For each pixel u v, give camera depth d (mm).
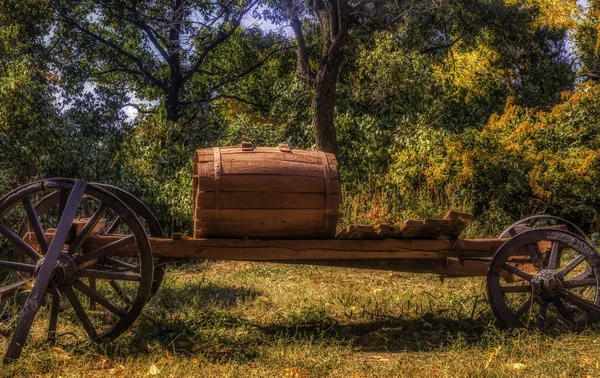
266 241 5559
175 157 14641
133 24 23016
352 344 5586
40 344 5086
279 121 19203
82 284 5086
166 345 5367
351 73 19406
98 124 19250
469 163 13523
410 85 17422
